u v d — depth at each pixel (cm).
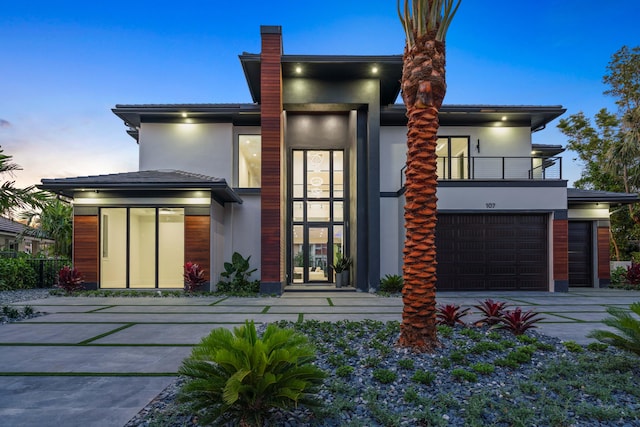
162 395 361
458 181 1279
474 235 1290
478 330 599
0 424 296
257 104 1423
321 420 280
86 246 1233
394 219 1422
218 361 252
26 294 1204
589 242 1505
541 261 1288
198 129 1454
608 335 427
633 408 312
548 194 1278
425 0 485
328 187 1502
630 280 1477
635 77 2341
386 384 363
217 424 256
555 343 538
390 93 1427
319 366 423
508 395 337
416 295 470
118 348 548
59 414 315
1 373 430
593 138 2538
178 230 1255
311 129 1493
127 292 1169
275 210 1215
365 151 1368
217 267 1315
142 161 1439
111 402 342
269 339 275
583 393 345
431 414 286
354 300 1091
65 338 610
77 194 1238
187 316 816
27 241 2261
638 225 2003
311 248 1484
